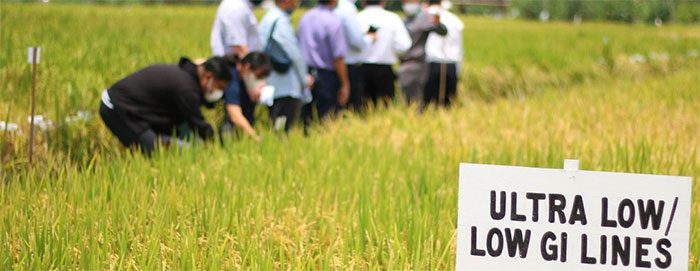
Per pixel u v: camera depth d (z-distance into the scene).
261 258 6.14
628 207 4.95
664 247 4.91
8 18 18.77
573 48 26.00
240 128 11.07
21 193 7.86
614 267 4.99
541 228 5.07
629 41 30.44
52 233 6.53
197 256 6.44
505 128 12.38
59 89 11.90
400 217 7.17
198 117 10.05
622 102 15.08
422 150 10.52
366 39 14.59
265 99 11.30
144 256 6.10
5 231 6.71
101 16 22.73
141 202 7.54
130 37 17.56
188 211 7.38
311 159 9.66
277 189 8.31
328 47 13.72
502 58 21.52
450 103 16.25
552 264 5.07
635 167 9.56
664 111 13.98
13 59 13.34
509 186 5.11
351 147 10.52
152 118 10.07
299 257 6.29
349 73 14.53
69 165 8.81
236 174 8.80
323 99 13.86
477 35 29.78
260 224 7.00
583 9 54.97
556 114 13.59
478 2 58.12
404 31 15.03
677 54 27.75
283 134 11.20
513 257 5.12
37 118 10.38
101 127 10.84
